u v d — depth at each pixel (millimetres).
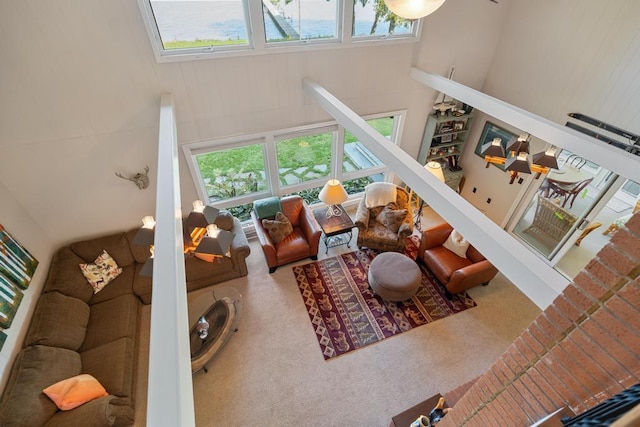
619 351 880
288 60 3727
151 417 829
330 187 4332
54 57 2885
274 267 4422
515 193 4824
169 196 1767
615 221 4324
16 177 3350
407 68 4383
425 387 3230
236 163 4500
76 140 3406
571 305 995
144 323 3824
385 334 3697
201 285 4211
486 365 3408
